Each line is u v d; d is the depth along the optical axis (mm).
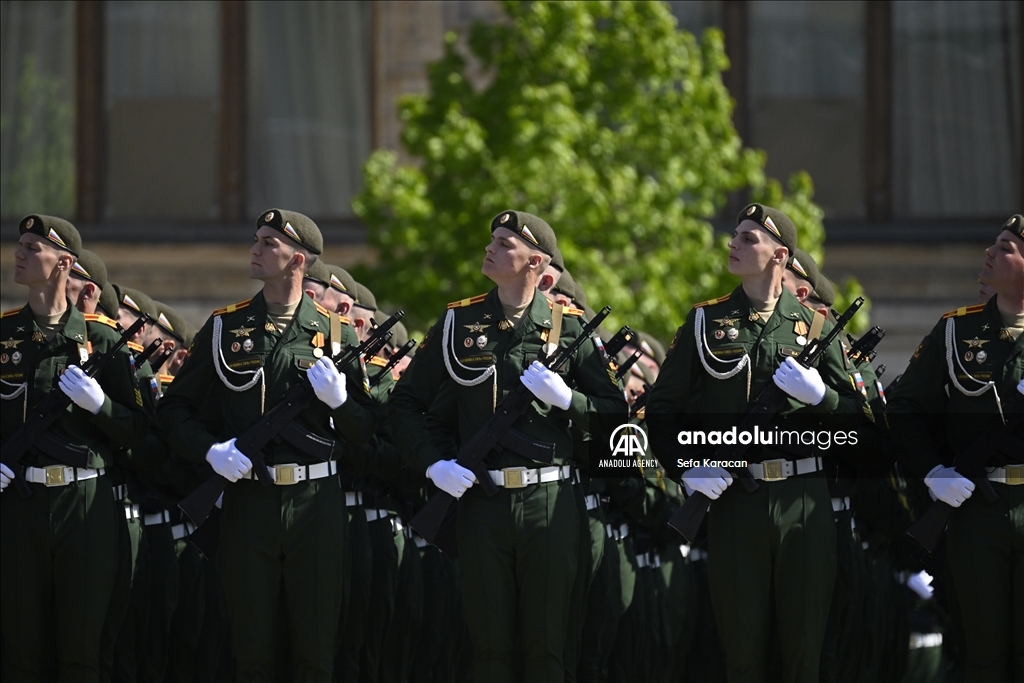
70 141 64750
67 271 26750
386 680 30609
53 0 64750
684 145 47375
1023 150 64438
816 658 25516
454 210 46500
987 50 64500
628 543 30484
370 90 64250
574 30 46000
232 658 31047
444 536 25984
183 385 26391
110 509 26781
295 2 64562
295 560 25828
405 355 31562
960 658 26312
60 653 26344
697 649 33188
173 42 64875
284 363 26094
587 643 28484
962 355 25922
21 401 26406
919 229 63688
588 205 44531
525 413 25422
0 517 26375
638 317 45438
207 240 62344
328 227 63344
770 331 25828
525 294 26062
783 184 64875
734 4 64750
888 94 64750
